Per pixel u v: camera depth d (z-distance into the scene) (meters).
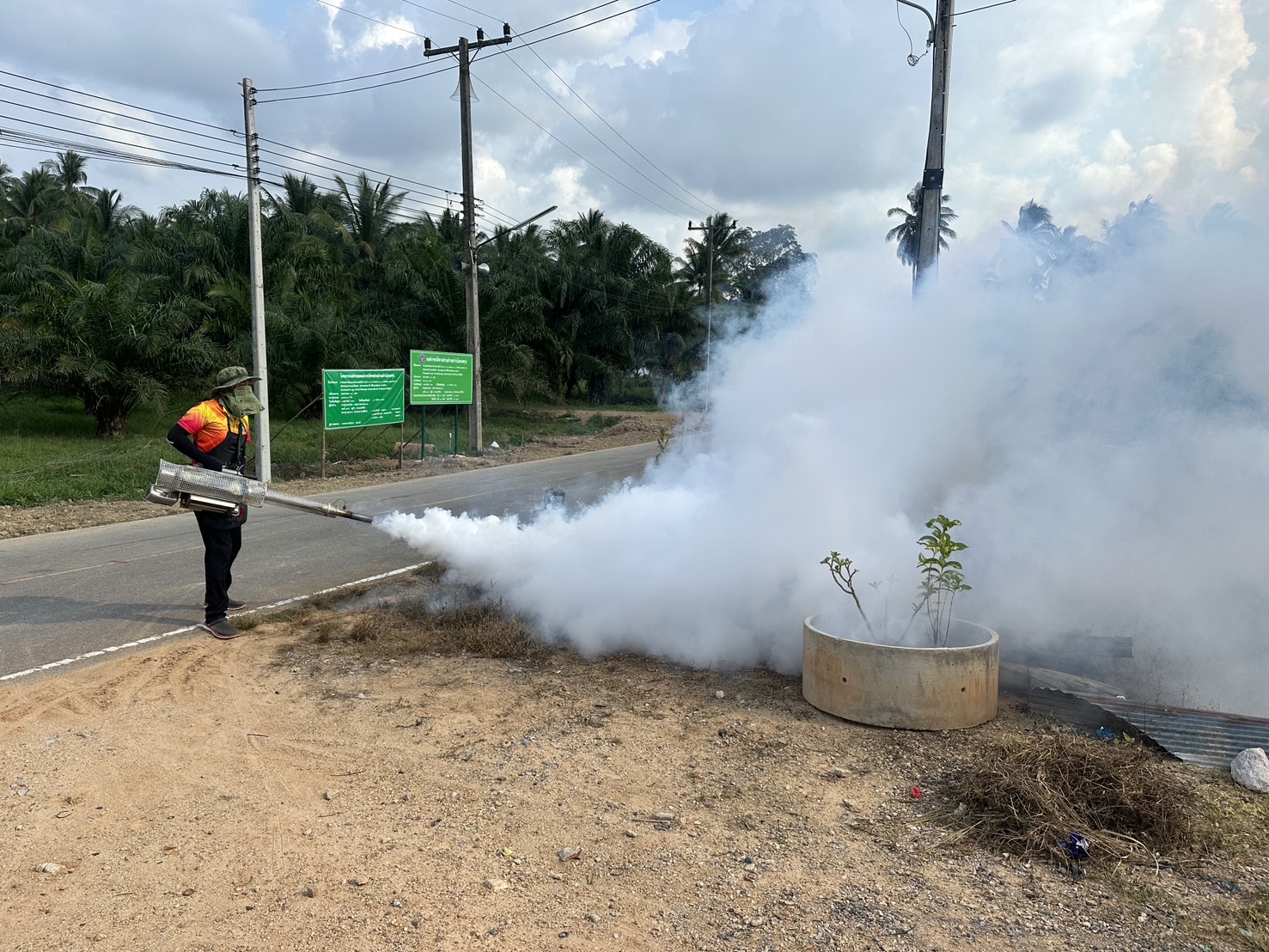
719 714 4.69
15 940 2.82
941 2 9.41
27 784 3.98
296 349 25.11
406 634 6.12
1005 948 2.75
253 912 2.98
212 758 4.24
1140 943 2.76
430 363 20.80
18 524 11.45
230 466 6.47
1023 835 3.35
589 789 3.86
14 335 19.89
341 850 3.38
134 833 3.53
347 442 20.56
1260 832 3.42
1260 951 2.71
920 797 3.74
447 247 32.91
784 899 3.03
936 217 9.61
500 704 4.89
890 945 2.77
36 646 6.05
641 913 2.96
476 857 3.33
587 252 44.38
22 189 46.44
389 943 2.80
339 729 4.57
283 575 8.26
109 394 20.67
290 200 38.50
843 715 4.53
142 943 2.81
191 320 23.33
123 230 37.91
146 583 7.96
